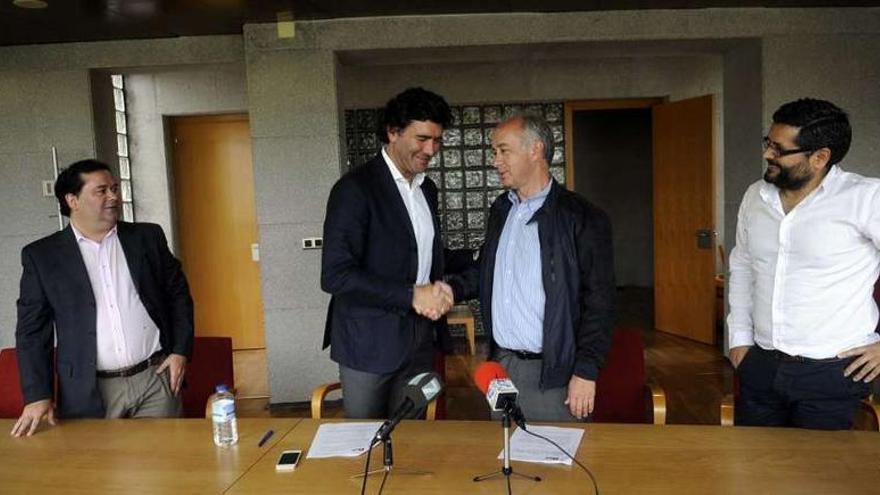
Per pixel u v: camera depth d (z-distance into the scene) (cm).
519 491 145
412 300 190
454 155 590
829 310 176
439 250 223
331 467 161
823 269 175
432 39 405
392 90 579
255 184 411
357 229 197
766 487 142
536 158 191
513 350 203
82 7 344
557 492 143
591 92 586
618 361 251
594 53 446
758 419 199
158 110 554
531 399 201
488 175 592
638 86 589
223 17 380
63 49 420
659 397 215
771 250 184
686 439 170
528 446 169
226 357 270
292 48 402
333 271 194
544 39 407
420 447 171
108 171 223
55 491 154
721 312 544
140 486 155
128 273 230
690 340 565
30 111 422
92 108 426
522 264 198
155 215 563
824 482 143
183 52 423
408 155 199
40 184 424
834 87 414
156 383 234
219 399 182
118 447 180
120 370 228
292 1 356
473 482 150
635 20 409
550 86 584
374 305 200
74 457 175
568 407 196
